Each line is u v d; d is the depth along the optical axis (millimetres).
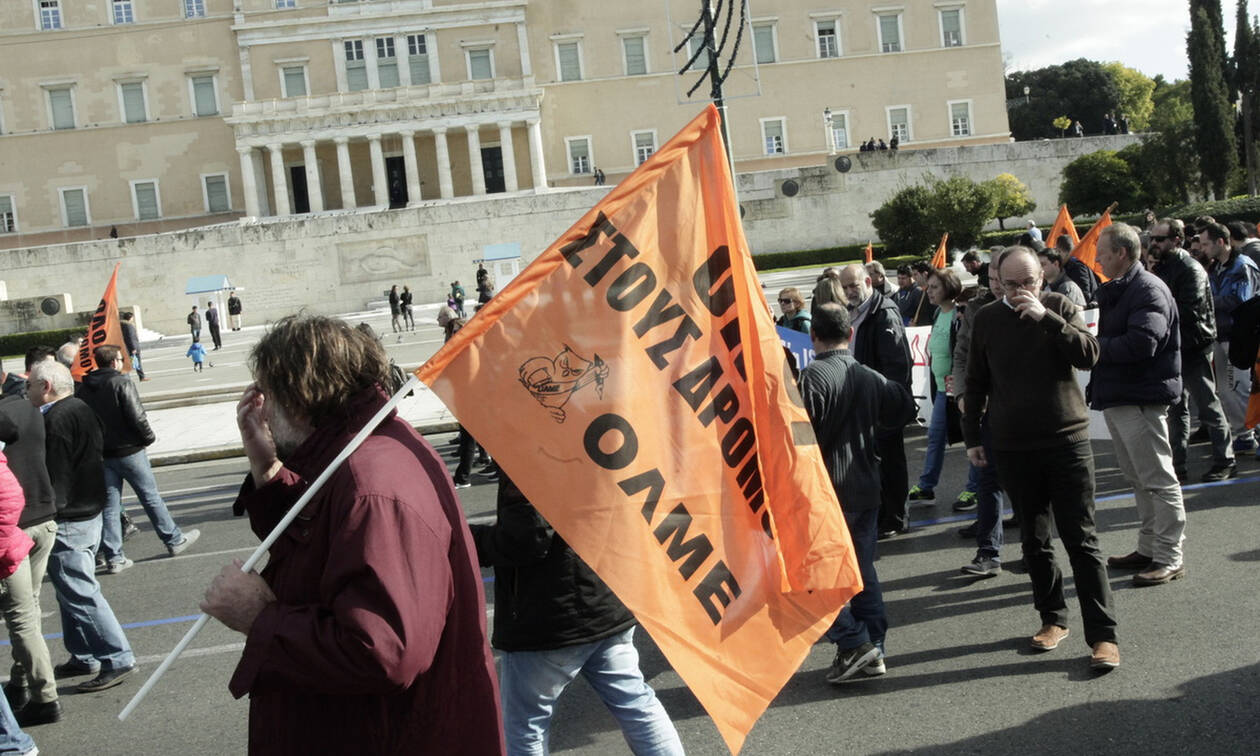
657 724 3988
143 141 65250
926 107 68750
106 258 53969
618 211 3553
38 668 5977
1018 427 5578
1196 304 9086
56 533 6215
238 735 5668
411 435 2943
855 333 7988
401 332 40062
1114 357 6641
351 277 54125
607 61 66750
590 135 66688
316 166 62906
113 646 6539
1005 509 9094
